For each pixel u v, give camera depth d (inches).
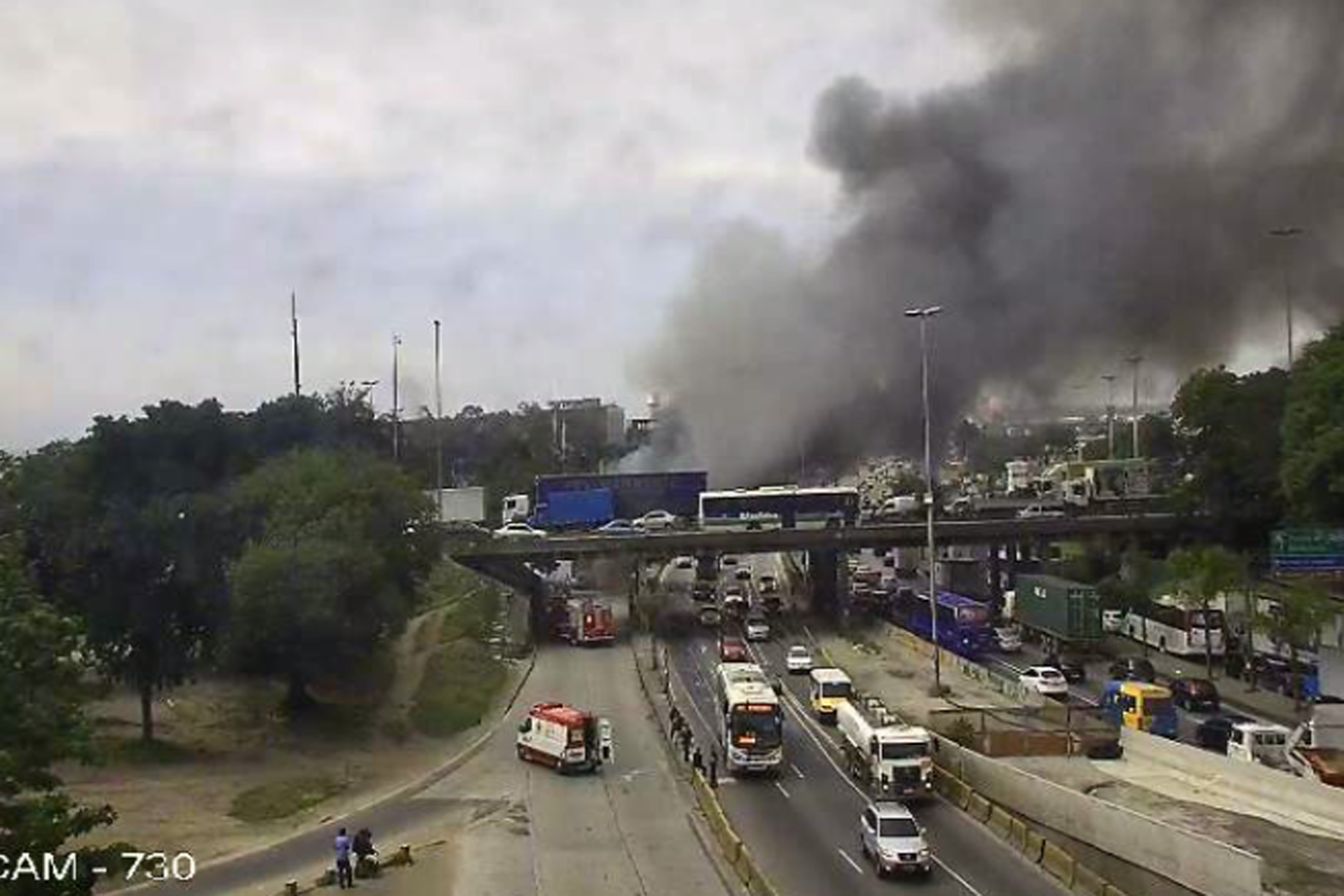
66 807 1002.7
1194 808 1818.4
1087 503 5393.7
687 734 2586.1
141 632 2588.6
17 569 1086.4
